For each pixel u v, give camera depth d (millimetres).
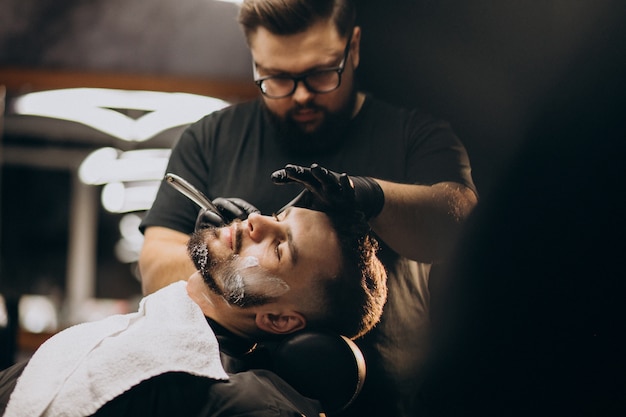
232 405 1343
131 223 5375
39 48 3564
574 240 1661
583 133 1664
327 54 1693
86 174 4773
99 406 1327
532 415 1725
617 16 1609
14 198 4957
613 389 1628
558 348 1687
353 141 1831
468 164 1834
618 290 1612
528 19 1822
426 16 2166
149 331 1407
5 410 1397
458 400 1797
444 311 1794
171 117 3957
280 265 1521
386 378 1776
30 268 5051
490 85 1946
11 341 2963
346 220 1544
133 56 3555
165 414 1343
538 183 1721
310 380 1424
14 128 4508
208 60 3535
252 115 1896
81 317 4875
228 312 1541
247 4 1711
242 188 1836
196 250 1557
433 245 1705
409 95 2219
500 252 1732
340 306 1555
